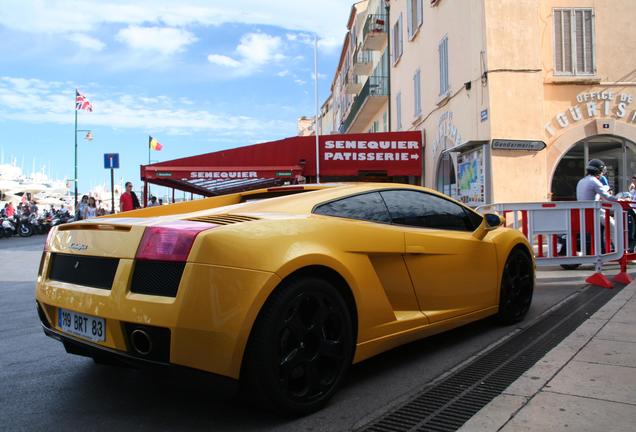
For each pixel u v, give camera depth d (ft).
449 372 11.82
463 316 13.61
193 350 8.39
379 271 11.45
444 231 13.61
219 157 58.80
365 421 9.33
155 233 9.11
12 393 11.10
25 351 14.56
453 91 44.96
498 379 11.15
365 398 10.41
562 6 38.63
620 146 39.17
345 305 10.20
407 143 57.52
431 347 13.83
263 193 13.91
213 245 8.64
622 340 13.23
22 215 86.94
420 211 13.25
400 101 68.59
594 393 9.86
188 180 62.49
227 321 8.46
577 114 38.45
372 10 89.04
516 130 36.86
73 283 10.22
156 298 8.66
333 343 9.91
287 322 9.14
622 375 10.74
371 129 98.12
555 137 38.37
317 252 9.73
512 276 15.89
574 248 22.26
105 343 9.28
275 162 58.80
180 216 10.61
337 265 10.10
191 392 11.00
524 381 10.69
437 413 9.55
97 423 9.52
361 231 11.06
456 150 41.45
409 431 8.86
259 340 8.79
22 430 9.25
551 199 37.96
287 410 9.19
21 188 163.32
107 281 9.52
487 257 14.64
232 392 8.64
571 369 11.24
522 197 36.81
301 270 9.59
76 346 10.10
